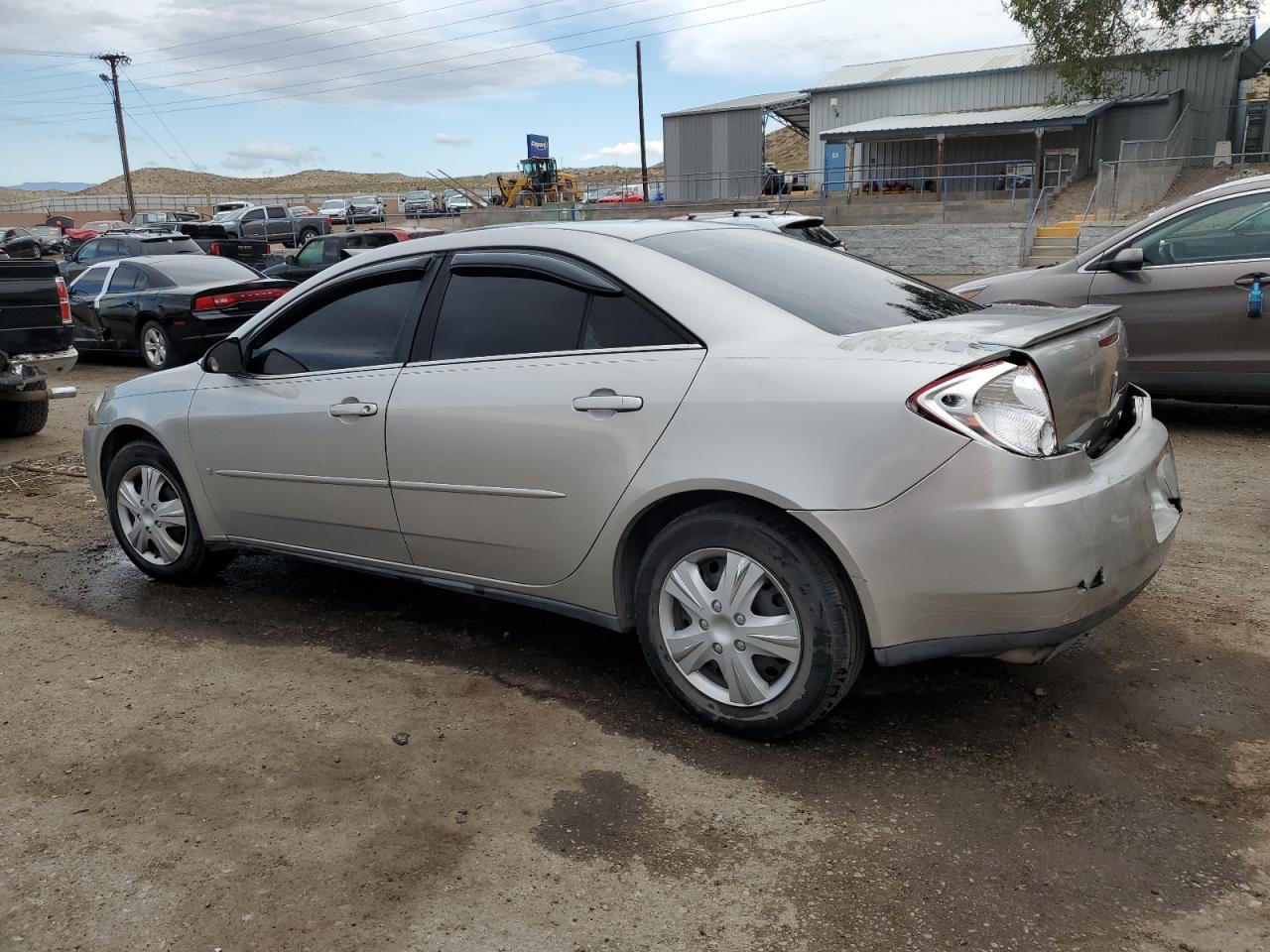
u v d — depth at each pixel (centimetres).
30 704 353
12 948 230
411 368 370
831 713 330
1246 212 666
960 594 271
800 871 251
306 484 402
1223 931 225
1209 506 536
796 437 284
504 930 232
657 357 313
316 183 13338
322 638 408
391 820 277
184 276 1246
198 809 284
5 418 834
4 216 6669
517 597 358
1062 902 236
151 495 470
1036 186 2922
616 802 282
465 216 3666
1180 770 290
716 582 312
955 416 266
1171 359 688
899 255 2512
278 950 228
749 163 3822
